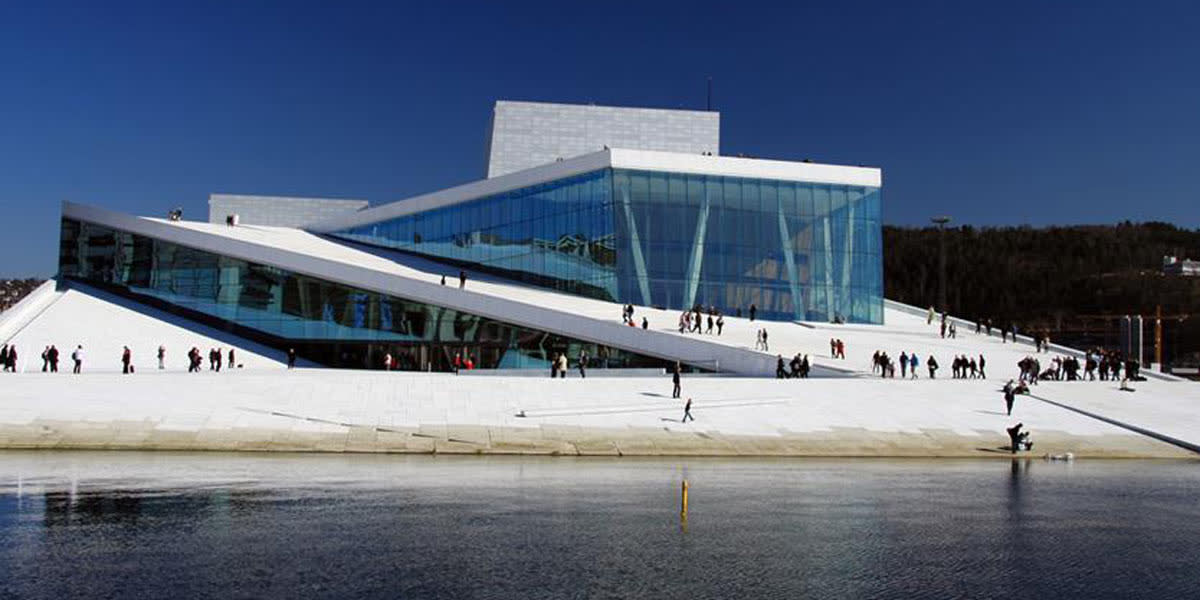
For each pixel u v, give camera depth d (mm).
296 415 28875
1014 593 15250
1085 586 15703
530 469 24641
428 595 14398
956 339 49906
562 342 43531
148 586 14508
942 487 23547
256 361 46156
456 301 45719
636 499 21031
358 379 33312
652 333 41250
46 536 17047
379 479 22641
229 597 14117
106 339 45094
